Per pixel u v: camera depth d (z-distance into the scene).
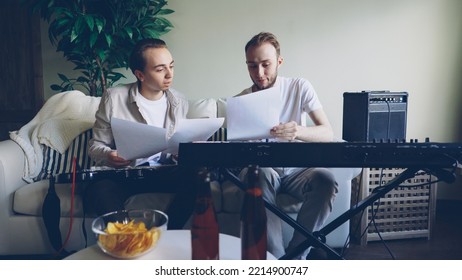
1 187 1.78
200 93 2.80
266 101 1.41
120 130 1.42
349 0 2.65
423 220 2.19
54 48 2.84
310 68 2.71
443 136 2.70
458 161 1.25
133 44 2.54
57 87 2.69
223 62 2.76
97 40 2.49
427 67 2.66
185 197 1.66
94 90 2.66
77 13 2.44
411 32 2.64
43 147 2.06
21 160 1.94
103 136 1.84
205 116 2.14
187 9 2.73
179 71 2.79
